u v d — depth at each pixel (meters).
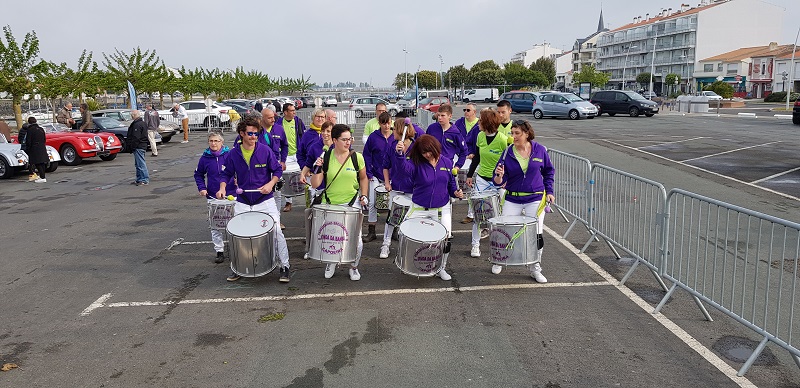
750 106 50.69
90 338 4.96
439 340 4.82
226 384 4.15
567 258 7.09
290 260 7.12
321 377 4.23
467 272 6.57
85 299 5.89
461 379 4.18
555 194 9.16
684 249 7.16
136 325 5.21
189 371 4.35
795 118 27.50
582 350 4.62
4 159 14.78
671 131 24.84
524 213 6.26
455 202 10.62
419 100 47.25
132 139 13.30
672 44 95.88
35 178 14.44
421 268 5.91
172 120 30.02
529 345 4.72
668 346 4.68
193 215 9.94
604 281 6.25
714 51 91.38
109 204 11.12
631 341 4.78
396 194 7.22
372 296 5.85
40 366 4.46
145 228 8.99
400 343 4.77
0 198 12.09
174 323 5.25
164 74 41.91
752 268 6.43
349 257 6.04
